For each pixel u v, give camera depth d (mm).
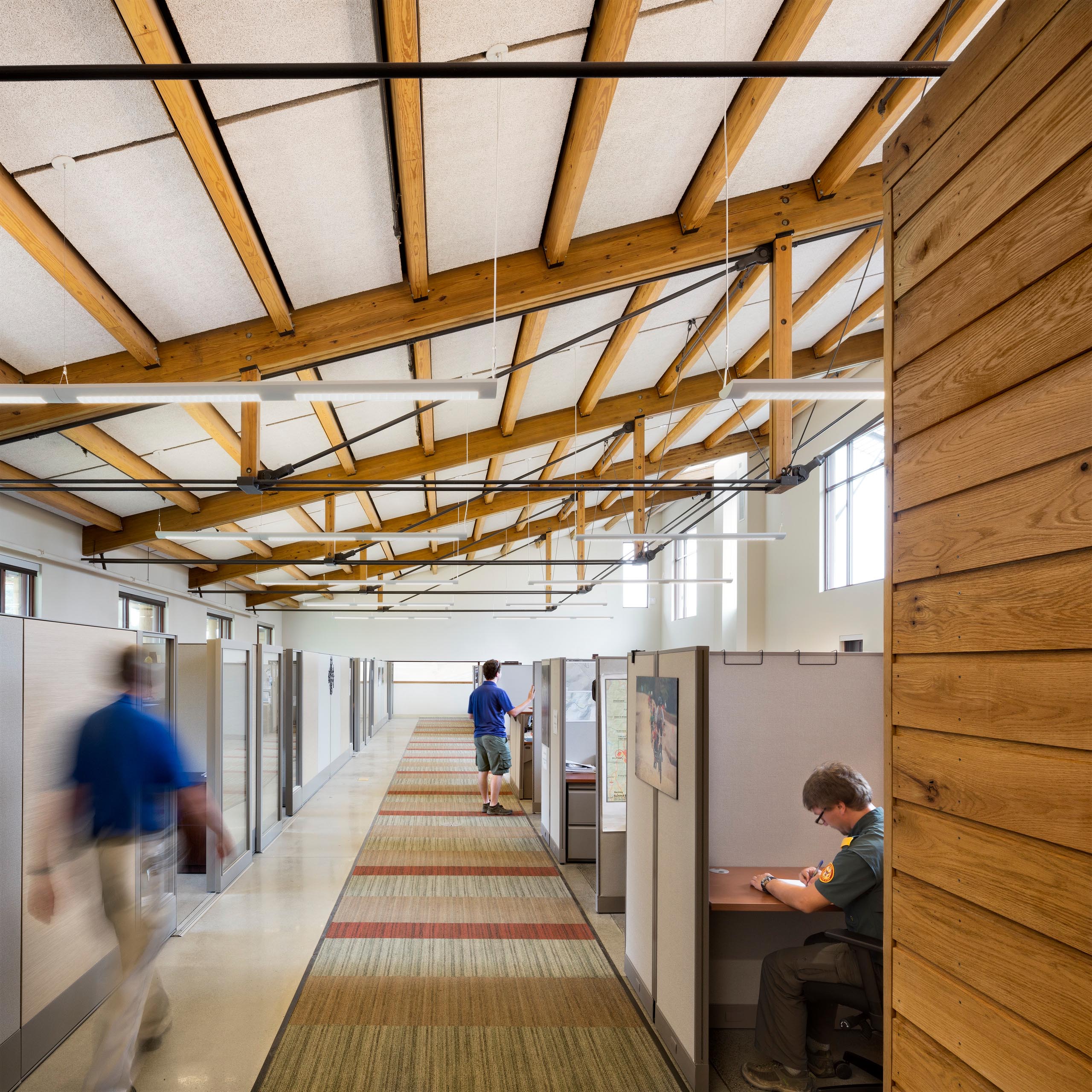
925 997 1438
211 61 3555
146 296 5141
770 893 3023
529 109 4402
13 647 2920
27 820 2986
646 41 4234
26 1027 2951
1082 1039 1036
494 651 22938
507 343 7602
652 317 8242
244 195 4398
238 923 4789
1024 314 1185
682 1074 3020
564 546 23031
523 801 9094
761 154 5574
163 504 10078
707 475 18562
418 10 3621
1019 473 1193
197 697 6039
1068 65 1085
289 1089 2906
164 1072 3018
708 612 19203
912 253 1536
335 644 22875
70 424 6156
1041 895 1125
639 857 3809
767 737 3562
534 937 4555
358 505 13141
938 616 1419
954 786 1356
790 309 6039
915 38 4715
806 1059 2930
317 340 5730
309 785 9195
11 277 4711
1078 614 1051
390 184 4648
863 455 12695
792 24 4184
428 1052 3189
